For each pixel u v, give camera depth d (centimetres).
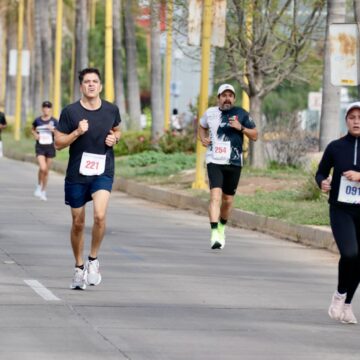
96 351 2281
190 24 6644
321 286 3341
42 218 5144
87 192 3075
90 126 3030
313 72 7994
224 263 3809
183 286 3231
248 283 3344
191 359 2231
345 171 2714
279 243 4525
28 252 3888
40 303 2848
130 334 2473
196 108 9262
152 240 4431
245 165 7550
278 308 2897
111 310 2778
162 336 2461
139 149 10056
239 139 4228
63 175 9131
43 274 3375
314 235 4462
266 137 7869
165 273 3497
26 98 17838
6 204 5888
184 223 5234
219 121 4209
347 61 4244
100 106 3052
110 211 5775
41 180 6278
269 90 7431
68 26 19362
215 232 4188
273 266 3781
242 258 3972
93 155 3039
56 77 11950
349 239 2702
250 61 7306
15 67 15200
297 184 6272
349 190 2711
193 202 6009
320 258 4059
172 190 6531
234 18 7269
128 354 2258
